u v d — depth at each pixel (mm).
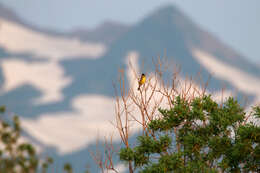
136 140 43938
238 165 42344
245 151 40094
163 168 41375
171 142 44000
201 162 42125
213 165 43344
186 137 43594
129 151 42188
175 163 41750
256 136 40188
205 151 43906
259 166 40750
